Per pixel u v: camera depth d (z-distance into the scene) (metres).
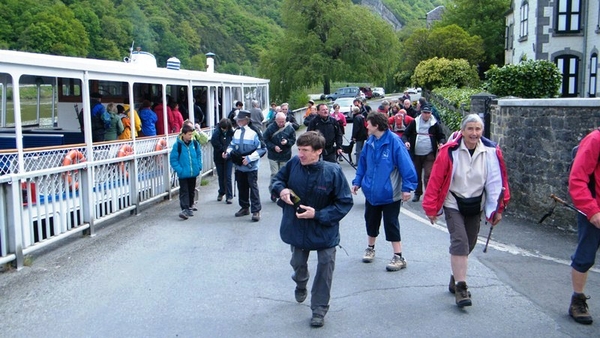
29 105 12.22
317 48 51.97
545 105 9.52
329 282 5.42
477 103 12.20
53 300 6.15
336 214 5.32
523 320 5.48
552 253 7.90
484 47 45.66
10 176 7.12
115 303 6.05
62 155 8.59
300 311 5.79
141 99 14.57
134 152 11.05
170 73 13.36
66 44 24.50
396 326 5.37
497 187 5.84
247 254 8.03
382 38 53.00
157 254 8.05
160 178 12.54
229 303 6.04
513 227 9.53
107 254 8.05
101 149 9.96
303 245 5.38
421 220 10.28
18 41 22.95
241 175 10.69
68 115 12.36
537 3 30.83
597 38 28.59
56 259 7.80
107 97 13.52
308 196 5.34
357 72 52.44
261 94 26.67
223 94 18.64
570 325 5.36
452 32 40.09
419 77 32.62
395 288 6.48
